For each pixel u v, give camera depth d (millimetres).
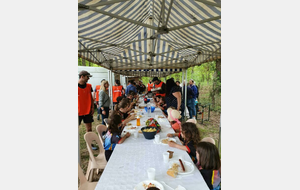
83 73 3402
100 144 2604
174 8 2809
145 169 1446
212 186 1367
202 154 1402
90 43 3510
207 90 10508
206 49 3877
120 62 5812
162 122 3061
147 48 5113
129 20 2121
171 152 1665
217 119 6980
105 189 1184
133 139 2205
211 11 2295
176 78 17469
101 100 4668
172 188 1188
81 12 2088
